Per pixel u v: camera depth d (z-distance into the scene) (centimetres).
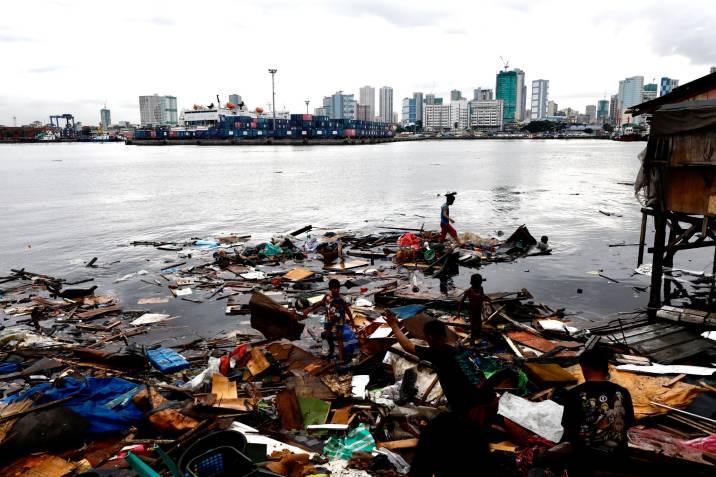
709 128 996
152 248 2195
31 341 1138
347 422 738
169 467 531
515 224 2639
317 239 2273
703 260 1803
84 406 751
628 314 1249
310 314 1318
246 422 756
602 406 435
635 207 3216
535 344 1005
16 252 2156
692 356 933
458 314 1154
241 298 1481
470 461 412
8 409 745
